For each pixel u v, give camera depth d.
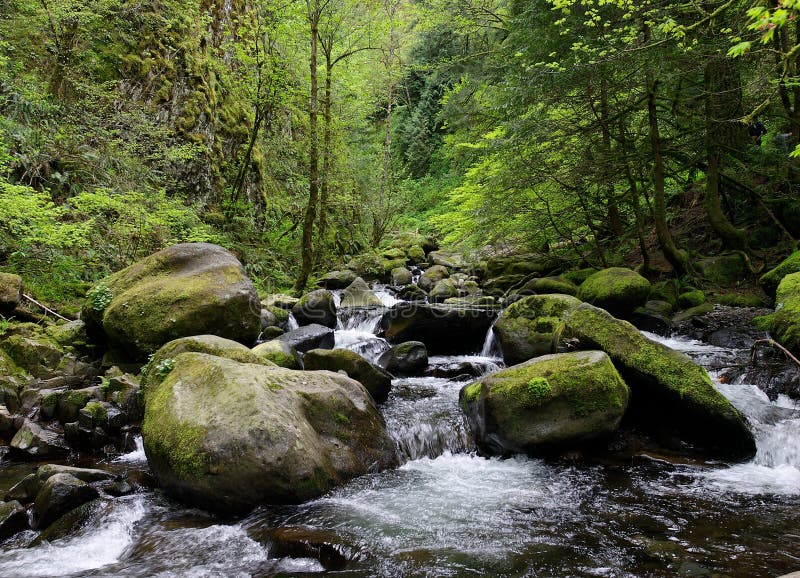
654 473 4.63
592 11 8.20
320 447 4.36
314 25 12.00
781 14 3.05
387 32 13.62
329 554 3.27
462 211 13.69
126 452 5.09
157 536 3.60
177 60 13.38
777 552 3.27
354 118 17.17
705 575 3.00
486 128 12.97
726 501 4.06
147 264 7.35
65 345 6.80
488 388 5.09
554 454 4.94
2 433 5.22
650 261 11.73
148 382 4.99
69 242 7.74
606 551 3.32
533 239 12.90
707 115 9.23
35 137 9.20
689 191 12.52
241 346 5.54
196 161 13.24
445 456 5.17
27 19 9.99
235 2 16.39
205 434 3.92
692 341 7.96
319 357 6.30
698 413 4.95
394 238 22.41
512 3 12.82
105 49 11.73
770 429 5.00
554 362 5.11
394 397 6.44
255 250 13.92
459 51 19.06
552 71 8.80
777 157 9.74
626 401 4.94
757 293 9.30
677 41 7.73
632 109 9.52
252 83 13.60
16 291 7.17
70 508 3.87
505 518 3.81
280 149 17.20
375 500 4.10
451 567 3.16
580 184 10.35
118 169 10.67
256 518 3.79
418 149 31.27
